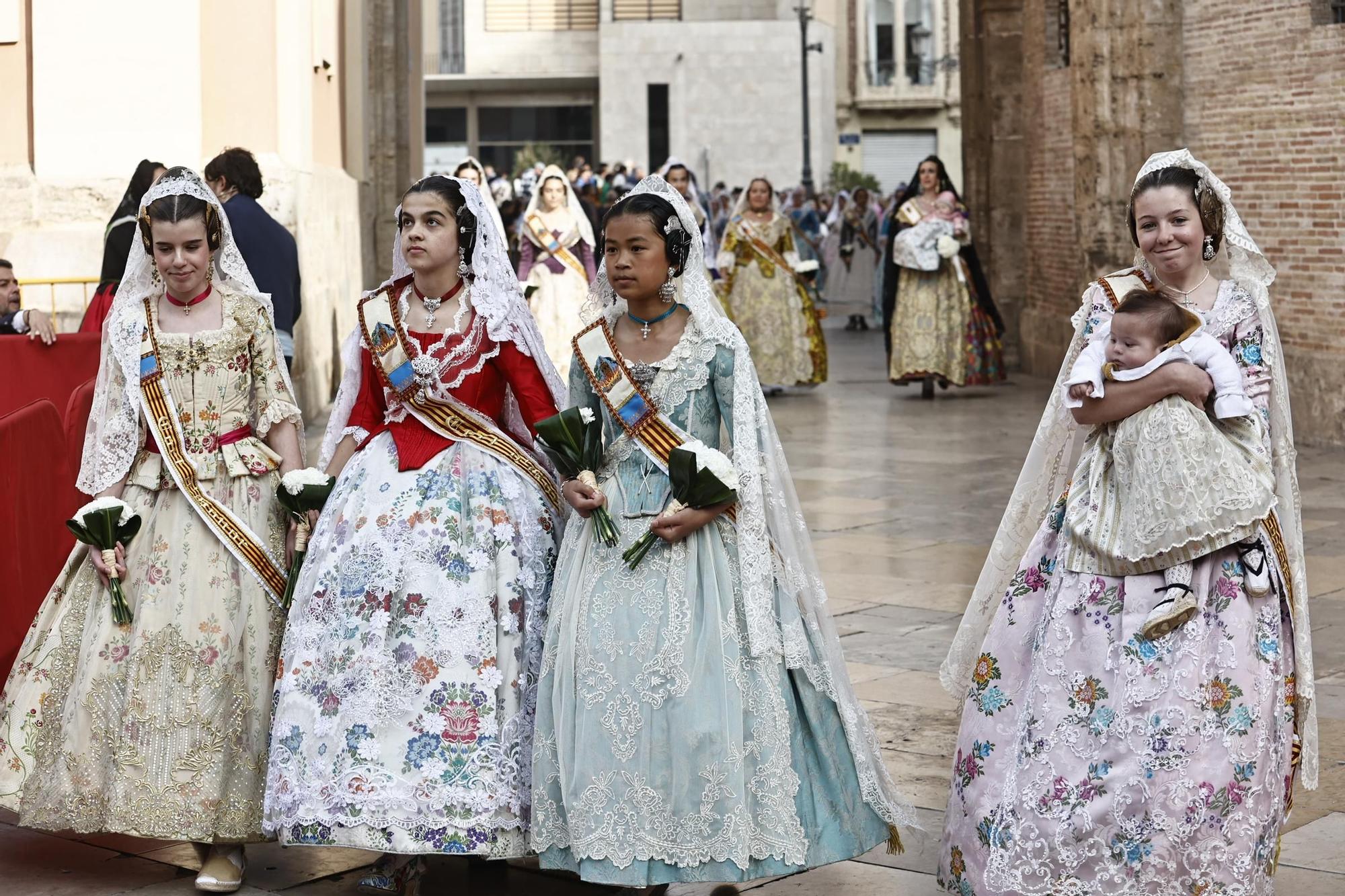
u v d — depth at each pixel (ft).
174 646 14.39
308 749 13.65
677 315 14.10
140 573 14.74
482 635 13.75
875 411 48.01
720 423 14.26
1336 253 37.65
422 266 14.40
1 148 39.70
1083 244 47.60
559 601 13.74
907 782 16.97
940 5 179.73
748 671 13.44
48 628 15.30
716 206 115.14
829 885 14.51
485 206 14.65
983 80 59.41
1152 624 12.34
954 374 50.57
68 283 35.76
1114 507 12.78
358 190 53.72
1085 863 12.37
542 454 14.98
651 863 13.08
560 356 44.19
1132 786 12.28
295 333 41.42
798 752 13.66
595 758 13.15
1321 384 38.52
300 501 14.42
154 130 38.96
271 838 14.38
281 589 14.82
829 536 30.17
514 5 165.58
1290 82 38.70
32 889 14.56
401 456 14.37
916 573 27.07
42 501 20.04
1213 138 42.27
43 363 24.31
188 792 14.15
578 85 168.66
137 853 15.58
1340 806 16.25
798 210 103.14
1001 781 12.97
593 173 130.72
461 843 13.29
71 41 38.86
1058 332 54.49
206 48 39.83
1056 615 12.83
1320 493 33.04
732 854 12.98
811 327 51.21
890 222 50.67
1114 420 12.80
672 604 13.35
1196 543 12.34
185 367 14.97
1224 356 12.52
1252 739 12.32
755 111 155.43
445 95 169.58
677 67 155.22
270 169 40.14
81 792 14.40
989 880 12.67
